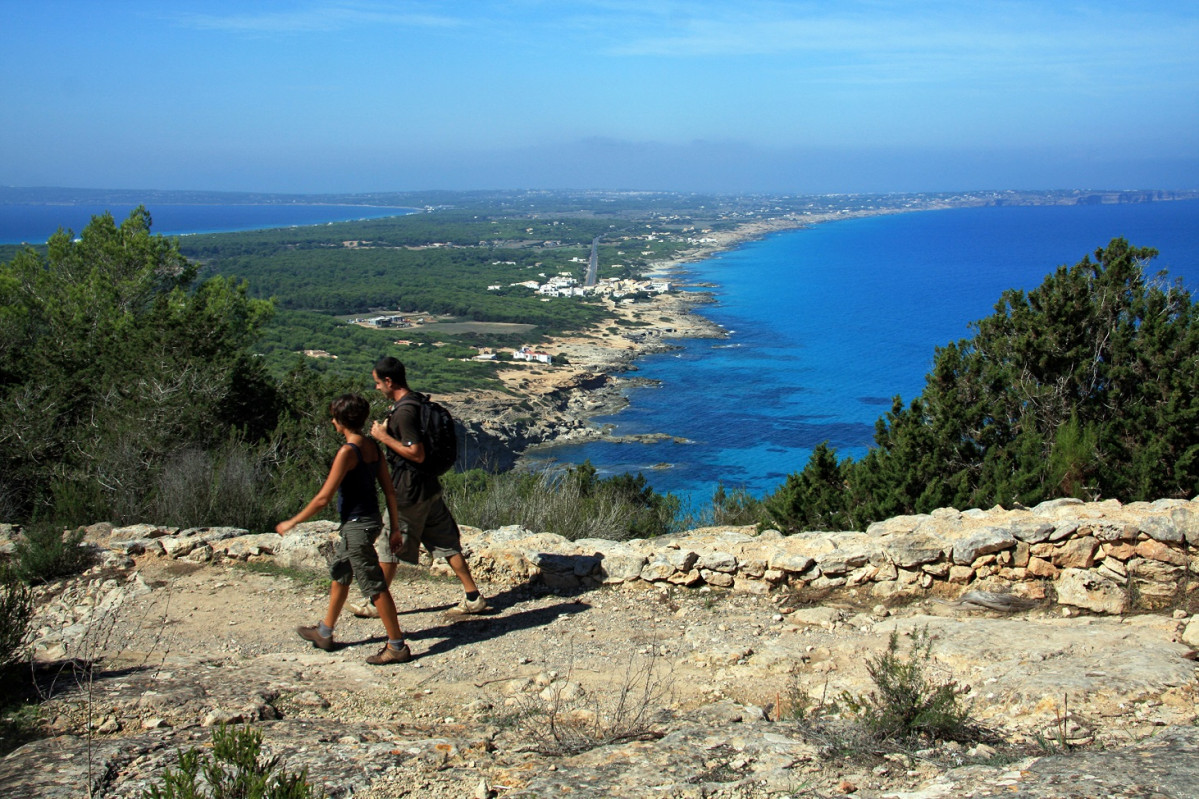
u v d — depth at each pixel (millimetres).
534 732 4320
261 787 2947
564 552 7203
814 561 6613
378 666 5441
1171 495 8414
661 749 3953
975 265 178250
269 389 15102
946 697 4090
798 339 100875
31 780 3480
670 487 48531
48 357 14234
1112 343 9992
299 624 6203
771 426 62812
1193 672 4391
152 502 9625
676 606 6523
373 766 3734
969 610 6047
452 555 6297
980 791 3199
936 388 10680
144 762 3736
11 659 4895
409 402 5926
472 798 3449
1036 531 6152
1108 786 3039
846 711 4445
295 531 7680
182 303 22859
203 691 4754
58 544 7324
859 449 55031
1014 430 10125
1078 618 5766
